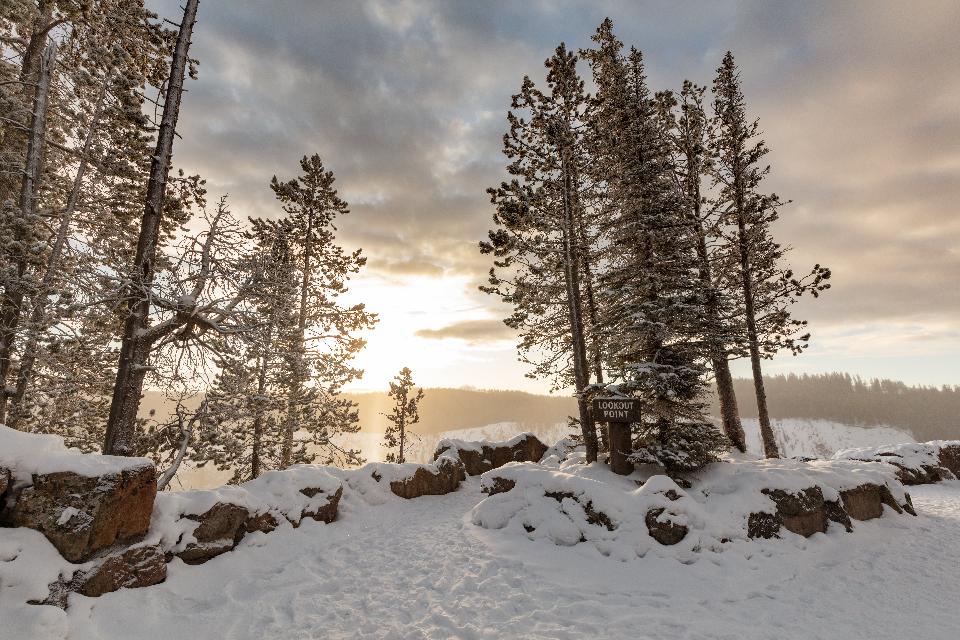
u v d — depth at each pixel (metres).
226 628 5.73
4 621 4.73
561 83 15.36
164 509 7.44
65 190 13.88
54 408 12.67
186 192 10.52
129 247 14.20
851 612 6.46
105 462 6.57
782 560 8.30
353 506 12.02
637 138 14.45
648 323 12.34
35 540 5.61
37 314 10.88
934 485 18.12
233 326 9.71
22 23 12.13
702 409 12.64
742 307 16.41
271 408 15.61
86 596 5.65
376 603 6.45
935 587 7.46
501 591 6.75
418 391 34.28
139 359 9.13
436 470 15.62
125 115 10.51
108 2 10.77
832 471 11.61
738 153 18.89
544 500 9.92
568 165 15.41
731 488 10.43
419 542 9.48
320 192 21.94
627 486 11.09
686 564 7.88
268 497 9.74
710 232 18.94
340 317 18.95
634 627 5.68
